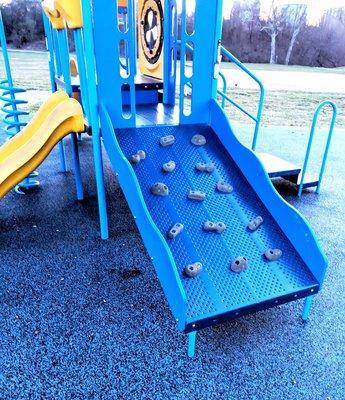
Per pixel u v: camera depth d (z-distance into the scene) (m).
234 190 2.03
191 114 2.36
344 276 2.12
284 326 1.70
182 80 2.25
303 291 1.60
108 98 2.10
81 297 1.85
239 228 1.83
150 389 1.36
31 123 2.58
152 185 1.94
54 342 1.56
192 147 2.22
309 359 1.51
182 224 1.78
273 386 1.38
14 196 3.10
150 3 2.97
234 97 8.77
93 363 1.46
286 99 8.83
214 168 2.12
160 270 1.50
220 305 1.46
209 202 1.93
